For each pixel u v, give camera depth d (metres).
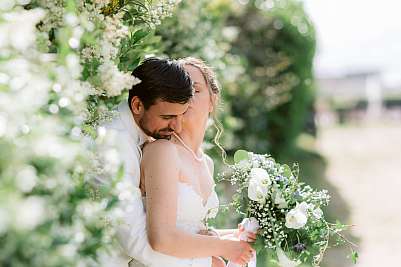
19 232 1.22
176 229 2.38
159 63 2.40
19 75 1.55
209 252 2.47
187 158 2.56
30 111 1.48
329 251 6.93
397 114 31.58
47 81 1.64
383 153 16.31
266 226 2.64
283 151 11.61
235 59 8.94
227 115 6.25
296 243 2.67
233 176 2.81
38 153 1.41
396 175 12.69
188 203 2.48
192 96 2.43
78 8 2.31
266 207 2.66
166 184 2.38
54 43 2.18
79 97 1.76
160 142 2.45
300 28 11.14
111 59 2.34
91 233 1.64
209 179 2.67
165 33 4.73
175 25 4.86
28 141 1.42
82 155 1.63
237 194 2.79
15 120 1.44
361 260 6.70
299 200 2.70
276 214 2.69
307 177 11.63
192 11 5.16
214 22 6.90
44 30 2.12
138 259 2.35
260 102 10.68
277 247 2.59
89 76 2.10
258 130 10.73
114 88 2.06
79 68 1.92
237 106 10.45
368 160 14.92
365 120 30.83
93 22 2.29
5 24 1.55
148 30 2.92
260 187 2.64
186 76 2.42
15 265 1.24
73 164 1.63
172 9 2.84
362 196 10.41
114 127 2.43
